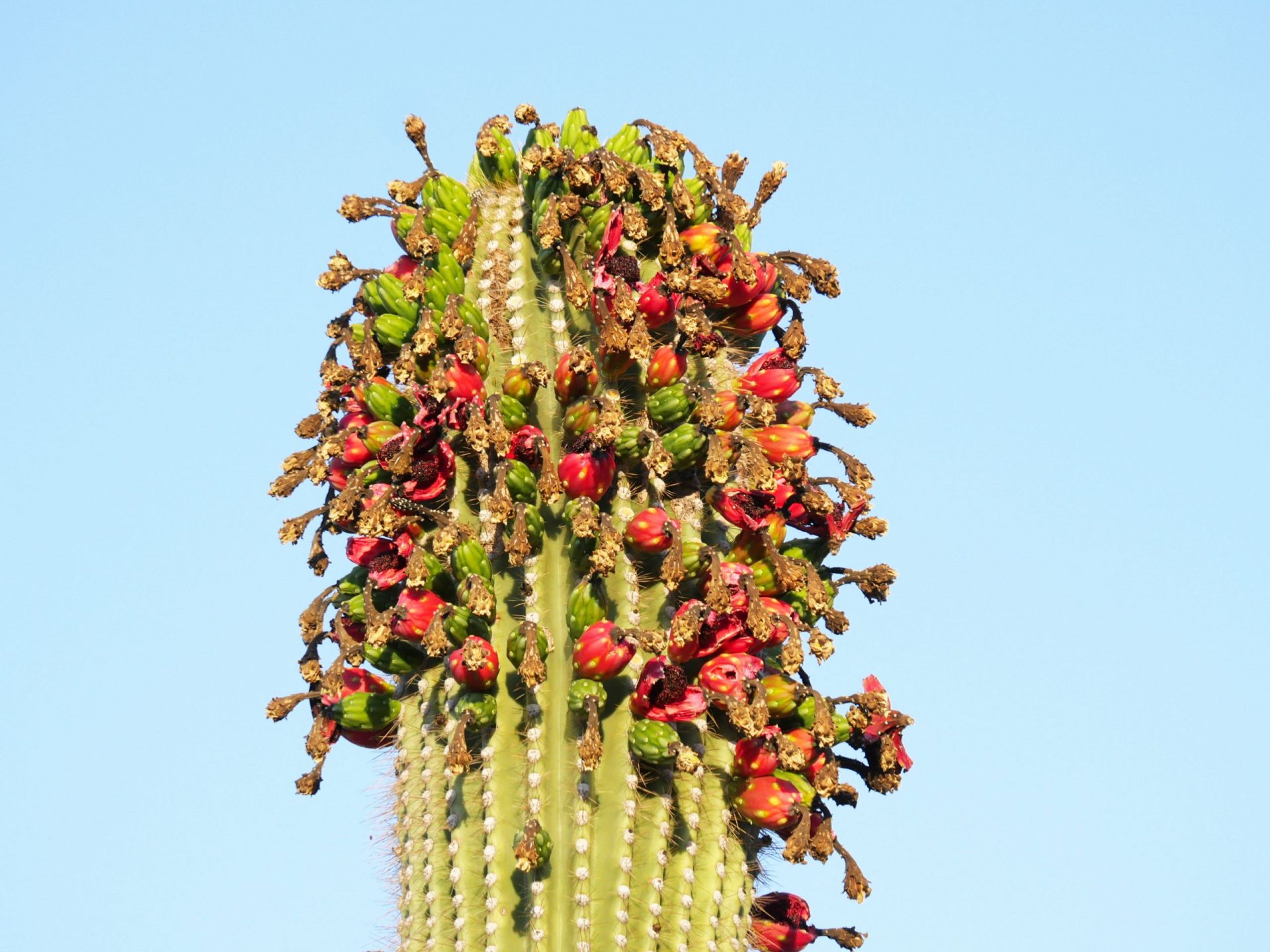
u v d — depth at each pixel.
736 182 25.11
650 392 23.00
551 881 20.58
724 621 21.86
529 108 24.66
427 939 20.98
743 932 21.34
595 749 20.64
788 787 21.61
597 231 23.28
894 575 23.80
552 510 22.33
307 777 23.06
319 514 23.98
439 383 22.34
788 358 24.03
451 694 21.62
